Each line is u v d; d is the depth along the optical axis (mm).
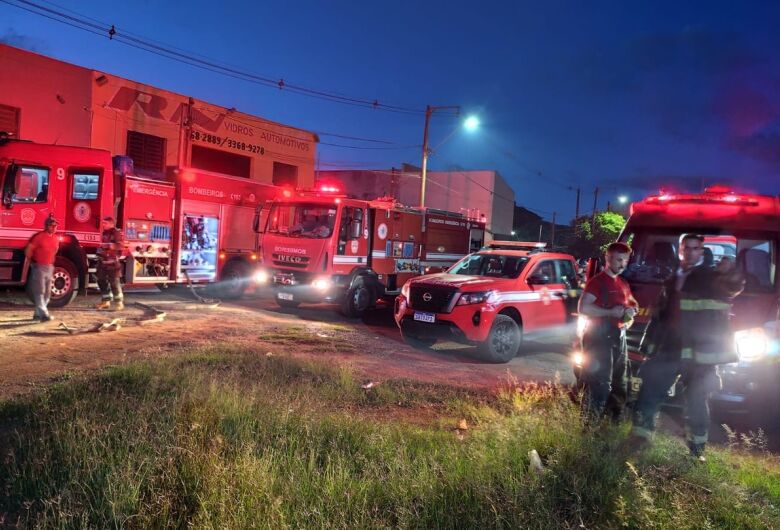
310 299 13102
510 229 53312
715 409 6148
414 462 4203
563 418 4957
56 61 17953
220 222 15383
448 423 5750
